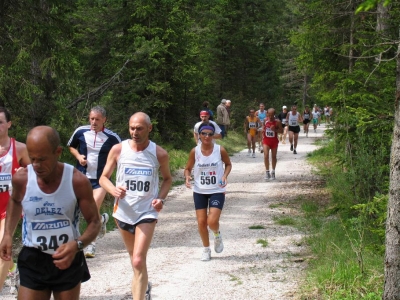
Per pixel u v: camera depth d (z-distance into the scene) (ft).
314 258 24.00
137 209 17.26
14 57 33.91
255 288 20.22
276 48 118.21
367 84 31.50
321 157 63.67
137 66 61.87
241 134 101.60
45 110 38.11
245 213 35.17
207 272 22.47
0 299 19.29
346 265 20.70
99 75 63.41
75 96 42.65
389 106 29.07
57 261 11.45
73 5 37.60
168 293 19.84
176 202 40.52
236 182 49.03
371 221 25.96
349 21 43.65
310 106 161.17
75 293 12.21
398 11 31.78
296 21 45.34
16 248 26.68
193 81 71.20
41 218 11.80
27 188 11.76
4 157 17.71
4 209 17.79
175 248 26.78
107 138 25.57
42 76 34.81
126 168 17.42
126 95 60.18
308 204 36.50
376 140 28.19
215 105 109.19
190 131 77.92
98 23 62.95
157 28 63.00
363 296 18.12
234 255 25.20
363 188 28.48
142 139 17.28
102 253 26.18
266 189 44.75
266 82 127.75
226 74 118.73
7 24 34.17
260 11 114.62
